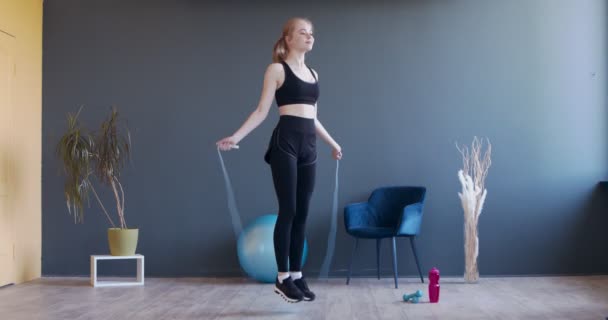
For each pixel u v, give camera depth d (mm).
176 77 6312
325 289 5410
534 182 6191
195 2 6332
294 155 3930
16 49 5863
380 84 6250
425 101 6238
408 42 6258
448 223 6168
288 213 3908
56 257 6250
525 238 6164
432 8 6273
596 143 6191
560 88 6219
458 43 6250
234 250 6227
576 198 6176
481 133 6207
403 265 6148
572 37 6223
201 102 6293
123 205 6043
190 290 5332
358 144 6223
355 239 6176
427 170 6207
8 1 5723
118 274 6238
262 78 6293
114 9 6348
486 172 6008
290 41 3994
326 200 6203
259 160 6266
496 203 6184
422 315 4199
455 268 6145
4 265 5598
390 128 6230
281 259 3904
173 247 6242
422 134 6223
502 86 6227
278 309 4422
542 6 6254
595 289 5305
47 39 6352
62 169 6273
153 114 6297
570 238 6160
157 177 6273
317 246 6184
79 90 6328
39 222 6219
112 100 6312
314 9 6293
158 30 6336
